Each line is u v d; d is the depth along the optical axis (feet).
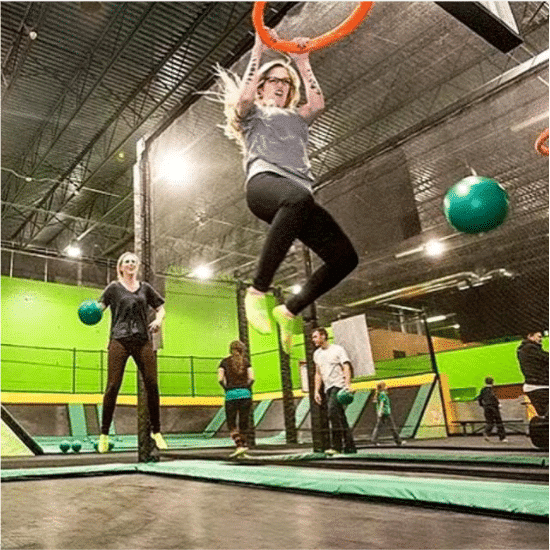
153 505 7.79
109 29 26.50
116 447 33.63
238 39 27.91
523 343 19.69
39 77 29.91
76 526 6.24
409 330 57.41
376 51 28.02
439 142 34.06
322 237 4.93
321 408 19.52
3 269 50.44
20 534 5.82
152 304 13.94
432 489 7.22
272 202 4.78
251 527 5.97
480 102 15.38
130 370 48.24
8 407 39.17
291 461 13.47
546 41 27.14
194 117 33.27
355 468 12.12
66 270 53.72
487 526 5.67
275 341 52.19
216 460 15.51
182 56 29.04
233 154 37.42
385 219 36.09
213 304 57.47
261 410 49.14
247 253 55.93
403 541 5.09
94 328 49.90
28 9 24.81
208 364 54.65
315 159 38.75
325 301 54.65
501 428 29.43
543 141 6.05
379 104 32.78
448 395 41.52
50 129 34.96
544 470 10.57
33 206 45.03
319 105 5.90
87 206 46.75
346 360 19.12
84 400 43.11
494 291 55.88
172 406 47.14
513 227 46.85
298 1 12.05
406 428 34.76
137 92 31.37
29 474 11.65
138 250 17.53
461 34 26.78
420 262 56.39
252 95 5.36
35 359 45.75
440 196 41.73
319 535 5.46
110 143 36.86
